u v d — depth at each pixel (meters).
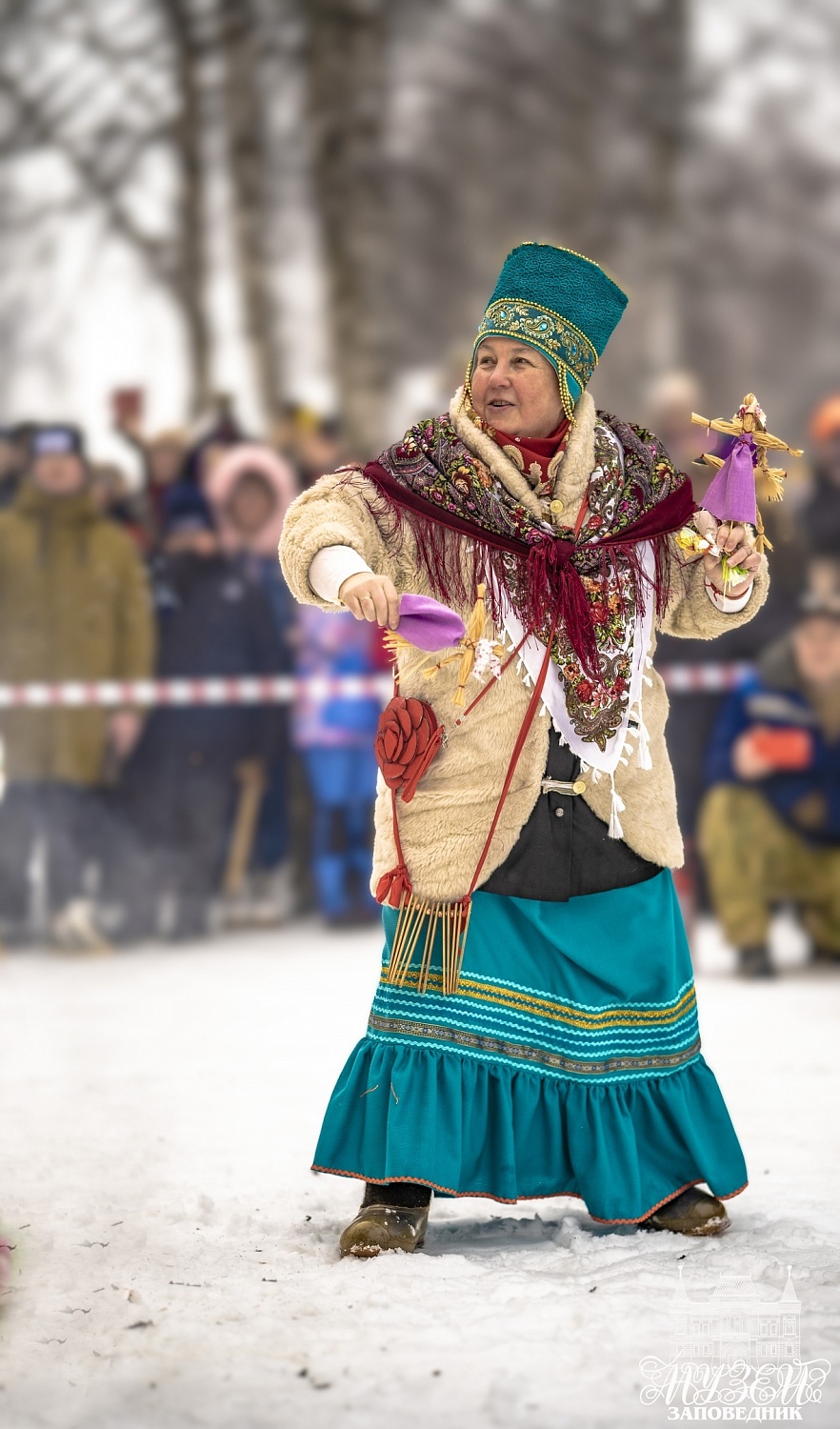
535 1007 5.75
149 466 17.73
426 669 5.72
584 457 5.87
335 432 18.09
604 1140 5.76
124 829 15.65
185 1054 9.60
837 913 13.81
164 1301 4.96
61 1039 10.18
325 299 31.27
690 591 6.19
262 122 34.06
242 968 13.81
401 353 39.16
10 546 15.50
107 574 15.62
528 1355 4.42
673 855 5.92
